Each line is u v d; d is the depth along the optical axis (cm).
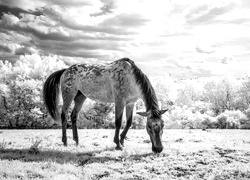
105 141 1098
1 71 5662
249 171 561
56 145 918
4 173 506
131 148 841
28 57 6650
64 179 481
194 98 7575
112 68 863
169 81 6344
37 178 482
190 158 696
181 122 3981
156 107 747
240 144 995
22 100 4719
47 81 1002
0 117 4662
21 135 1465
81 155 725
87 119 4388
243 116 3816
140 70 807
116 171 566
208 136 1433
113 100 886
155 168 589
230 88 5881
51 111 990
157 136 702
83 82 916
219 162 652
